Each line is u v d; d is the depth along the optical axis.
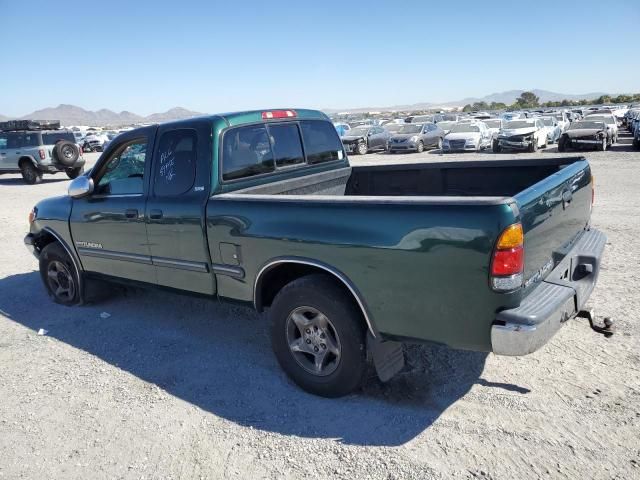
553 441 2.97
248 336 4.74
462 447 2.98
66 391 3.91
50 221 5.48
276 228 3.52
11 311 5.75
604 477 2.67
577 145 21.62
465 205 2.78
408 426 3.21
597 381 3.53
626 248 6.66
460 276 2.83
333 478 2.81
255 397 3.68
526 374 3.69
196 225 4.01
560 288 3.06
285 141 4.68
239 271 3.84
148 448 3.17
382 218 3.05
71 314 5.53
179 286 4.38
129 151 4.59
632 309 4.64
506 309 2.80
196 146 4.05
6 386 4.04
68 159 19.62
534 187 3.07
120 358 4.42
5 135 19.91
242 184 4.19
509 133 22.81
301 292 3.47
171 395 3.77
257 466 2.95
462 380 3.69
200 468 2.96
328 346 3.48
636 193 10.93
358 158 24.83
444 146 24.83
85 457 3.13
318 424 3.31
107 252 4.95
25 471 3.03
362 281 3.18
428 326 3.04
